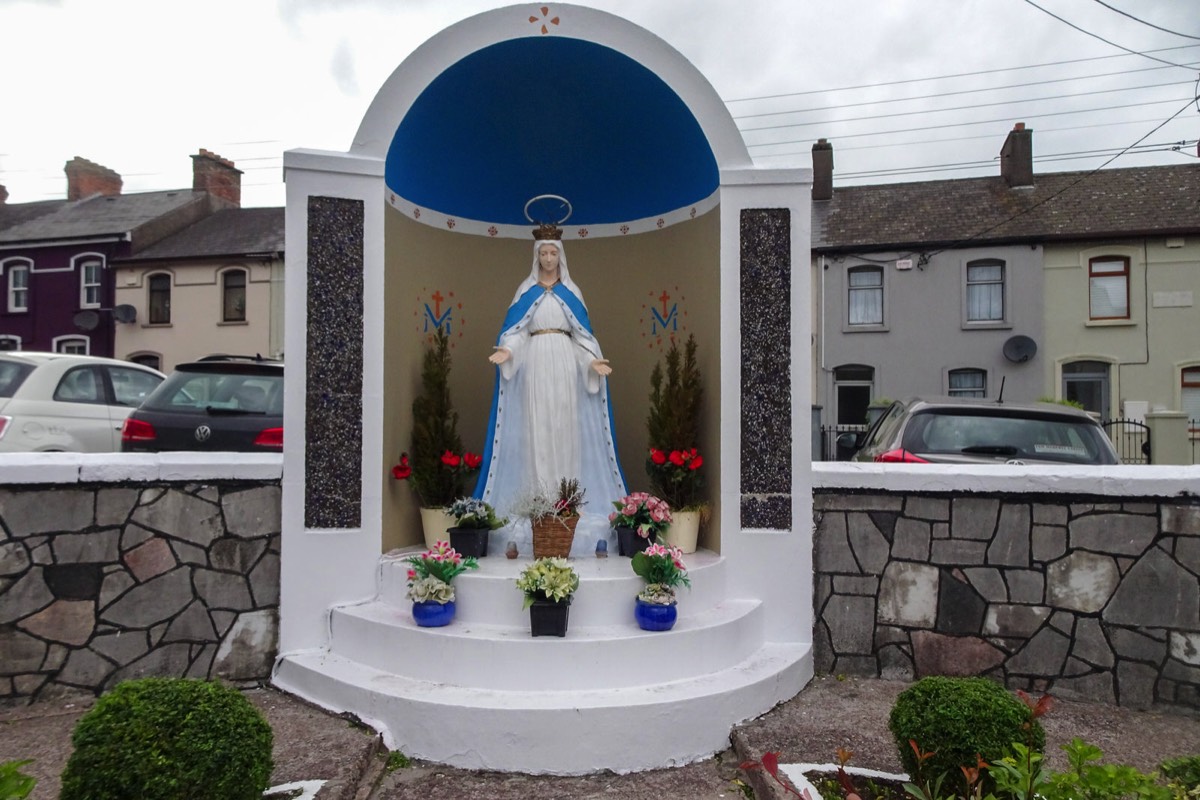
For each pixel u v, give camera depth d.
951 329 22.12
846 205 23.97
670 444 6.37
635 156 7.00
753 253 5.86
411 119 6.13
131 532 5.24
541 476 6.12
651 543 5.74
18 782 2.69
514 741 4.45
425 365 6.67
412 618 5.22
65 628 5.09
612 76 6.36
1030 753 3.16
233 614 5.42
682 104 6.18
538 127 6.93
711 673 5.07
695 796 4.23
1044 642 5.44
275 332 23.64
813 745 4.52
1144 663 5.29
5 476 4.98
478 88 6.42
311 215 5.62
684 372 6.45
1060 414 7.66
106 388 9.95
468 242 7.34
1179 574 5.26
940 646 5.59
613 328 7.41
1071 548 5.42
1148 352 21.36
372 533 5.67
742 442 5.82
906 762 3.63
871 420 19.36
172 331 24.19
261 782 3.34
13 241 25.11
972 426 7.64
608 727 4.47
